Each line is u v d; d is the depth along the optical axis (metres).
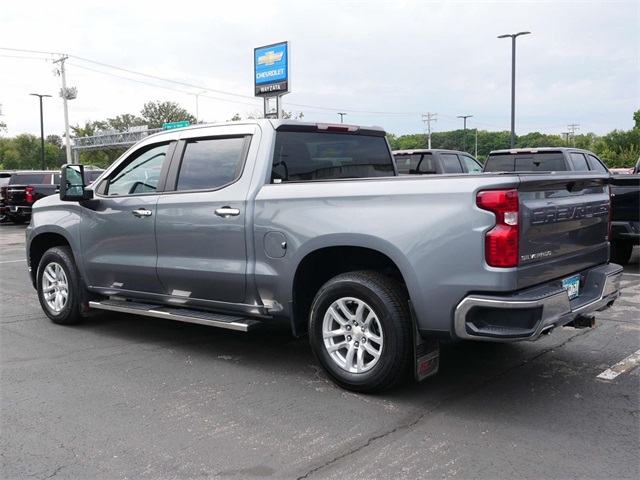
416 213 3.93
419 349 4.04
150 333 6.18
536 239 3.87
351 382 4.30
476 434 3.65
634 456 3.34
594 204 4.58
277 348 5.60
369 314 4.21
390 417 3.93
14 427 3.84
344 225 4.23
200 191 5.14
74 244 6.20
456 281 3.78
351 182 4.30
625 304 7.23
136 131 55.56
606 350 5.36
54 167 92.38
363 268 4.71
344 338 4.42
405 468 3.24
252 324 4.79
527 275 3.80
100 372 4.93
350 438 3.62
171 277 5.33
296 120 5.09
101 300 6.23
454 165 14.22
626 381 4.56
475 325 3.76
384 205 4.08
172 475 3.21
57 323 6.53
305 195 4.47
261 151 4.88
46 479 3.19
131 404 4.22
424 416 3.93
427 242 3.87
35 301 7.94
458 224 3.77
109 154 65.00
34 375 4.86
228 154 5.09
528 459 3.32
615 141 66.81
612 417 3.88
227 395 4.38
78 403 4.25
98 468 3.30
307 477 3.17
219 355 5.39
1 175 24.88
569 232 4.24
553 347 5.46
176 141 5.49
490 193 3.68
